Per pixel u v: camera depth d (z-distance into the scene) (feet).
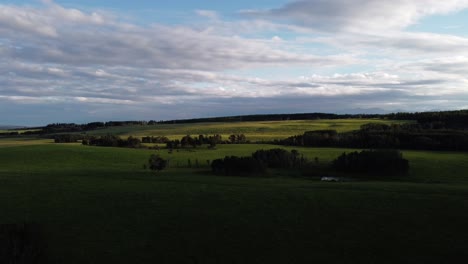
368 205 120.06
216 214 113.39
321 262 79.66
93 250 86.48
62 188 157.07
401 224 101.30
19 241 80.43
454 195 132.87
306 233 96.32
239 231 98.43
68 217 111.34
